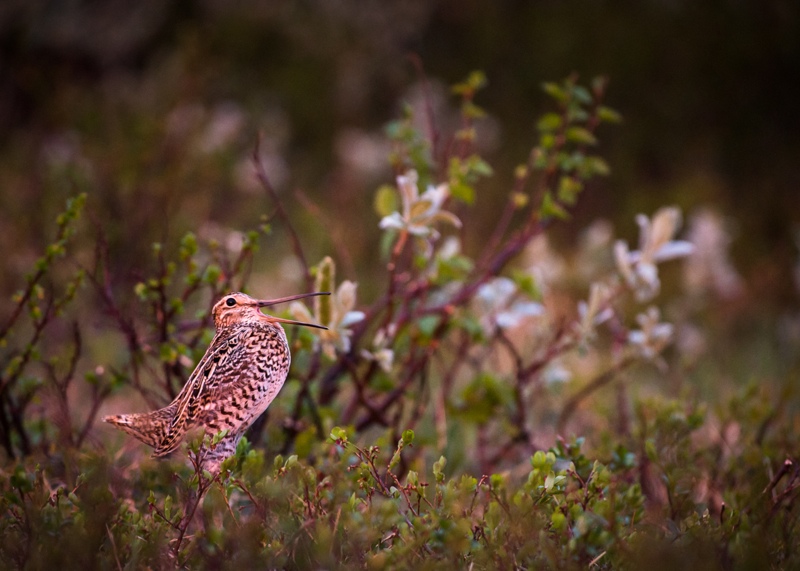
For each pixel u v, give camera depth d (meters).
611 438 8.89
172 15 23.20
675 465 7.64
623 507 6.41
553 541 6.10
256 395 7.12
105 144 15.77
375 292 15.66
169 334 8.54
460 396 9.65
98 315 11.67
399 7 23.67
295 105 22.50
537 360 10.23
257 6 23.38
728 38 23.23
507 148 21.34
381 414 9.01
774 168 21.97
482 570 5.80
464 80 23.23
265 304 7.62
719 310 15.68
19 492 6.54
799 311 16.83
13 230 13.59
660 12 23.66
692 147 21.78
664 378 13.33
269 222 8.85
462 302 9.44
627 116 22.23
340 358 8.80
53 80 19.92
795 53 23.02
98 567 5.66
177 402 7.24
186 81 17.20
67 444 8.05
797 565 5.95
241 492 7.49
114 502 6.41
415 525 6.00
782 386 11.88
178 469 7.18
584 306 9.62
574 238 18.73
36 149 17.12
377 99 23.02
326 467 7.46
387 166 19.55
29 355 8.23
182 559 6.05
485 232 18.78
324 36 23.23
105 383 10.51
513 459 9.52
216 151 15.63
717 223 15.00
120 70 22.64
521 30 23.59
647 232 9.57
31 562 5.63
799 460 7.74
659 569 5.48
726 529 6.18
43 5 22.50
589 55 22.95
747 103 22.83
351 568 5.63
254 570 5.71
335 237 10.06
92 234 12.37
